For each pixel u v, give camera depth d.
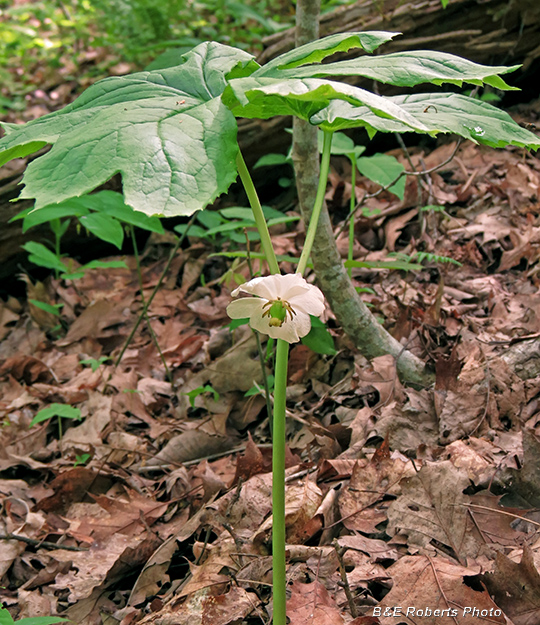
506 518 0.74
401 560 0.71
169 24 2.35
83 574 0.84
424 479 0.77
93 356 1.43
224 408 1.13
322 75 0.51
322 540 0.78
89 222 1.21
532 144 0.53
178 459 1.04
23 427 1.21
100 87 0.54
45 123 0.52
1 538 0.90
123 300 1.57
